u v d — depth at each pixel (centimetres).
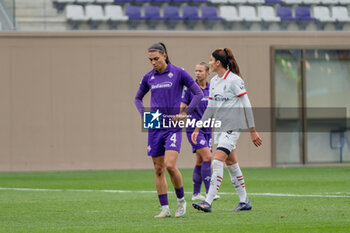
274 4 6438
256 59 5584
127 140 5450
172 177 2181
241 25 6425
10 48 5328
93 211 2473
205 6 6569
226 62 2311
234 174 2392
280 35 5631
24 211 2505
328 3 6438
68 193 3384
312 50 5731
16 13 5606
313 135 5738
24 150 5353
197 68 2977
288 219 2089
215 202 2773
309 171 5044
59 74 5381
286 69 5700
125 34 5431
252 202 2712
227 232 1802
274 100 5597
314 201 2736
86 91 5406
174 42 5456
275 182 4016
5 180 4422
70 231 1886
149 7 6500
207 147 2895
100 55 5416
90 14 6131
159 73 2212
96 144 5422
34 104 5362
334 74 5769
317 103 5747
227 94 2300
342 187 3591
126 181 4253
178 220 2106
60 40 5378
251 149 5588
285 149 5691
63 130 5391
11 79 5334
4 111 5331
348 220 2056
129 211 2458
